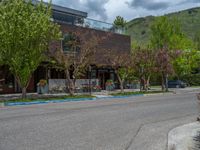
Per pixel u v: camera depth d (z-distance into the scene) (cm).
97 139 835
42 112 1462
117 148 738
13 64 2195
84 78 3616
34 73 3238
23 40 2150
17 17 2123
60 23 3125
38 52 2267
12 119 1211
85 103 2016
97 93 2992
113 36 3841
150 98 2481
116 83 3991
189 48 4975
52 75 3322
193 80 5666
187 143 781
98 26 3769
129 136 883
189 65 4922
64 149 721
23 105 1927
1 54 2184
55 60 2675
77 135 887
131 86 4019
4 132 927
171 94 3123
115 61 3062
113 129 991
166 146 761
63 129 982
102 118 1241
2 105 1911
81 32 3222
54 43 2958
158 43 4828
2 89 2944
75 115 1336
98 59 3538
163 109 1595
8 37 2095
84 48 2634
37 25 2172
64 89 3014
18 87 3097
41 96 2519
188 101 2108
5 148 726
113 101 2177
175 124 1105
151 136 887
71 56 2684
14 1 2194
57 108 1661
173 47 4647
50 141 804
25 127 1018
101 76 3903
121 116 1307
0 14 2153
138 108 1641
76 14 3569
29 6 2272
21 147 736
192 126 1052
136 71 3366
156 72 3441
